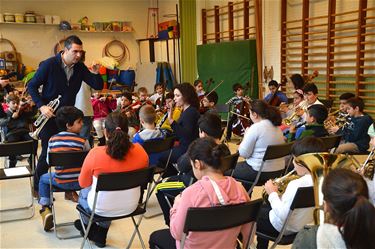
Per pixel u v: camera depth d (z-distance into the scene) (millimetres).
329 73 6203
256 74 7680
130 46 11094
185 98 3451
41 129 3498
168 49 10617
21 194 4074
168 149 3367
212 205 1720
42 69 3482
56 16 9867
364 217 1110
